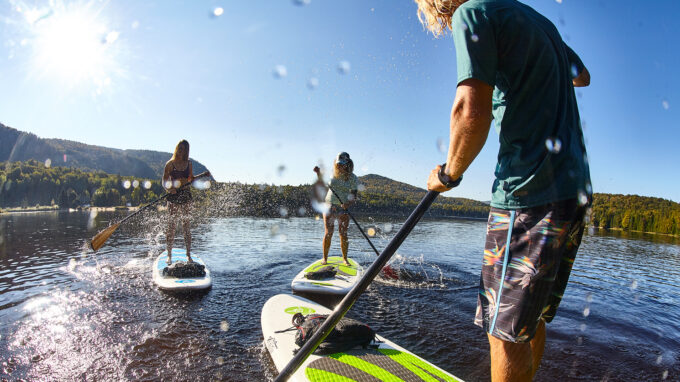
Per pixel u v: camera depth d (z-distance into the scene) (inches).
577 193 43.8
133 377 91.3
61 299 149.7
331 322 54.7
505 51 44.8
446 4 52.7
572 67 55.4
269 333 109.9
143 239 331.6
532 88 44.9
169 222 199.2
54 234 377.4
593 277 246.1
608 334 134.6
